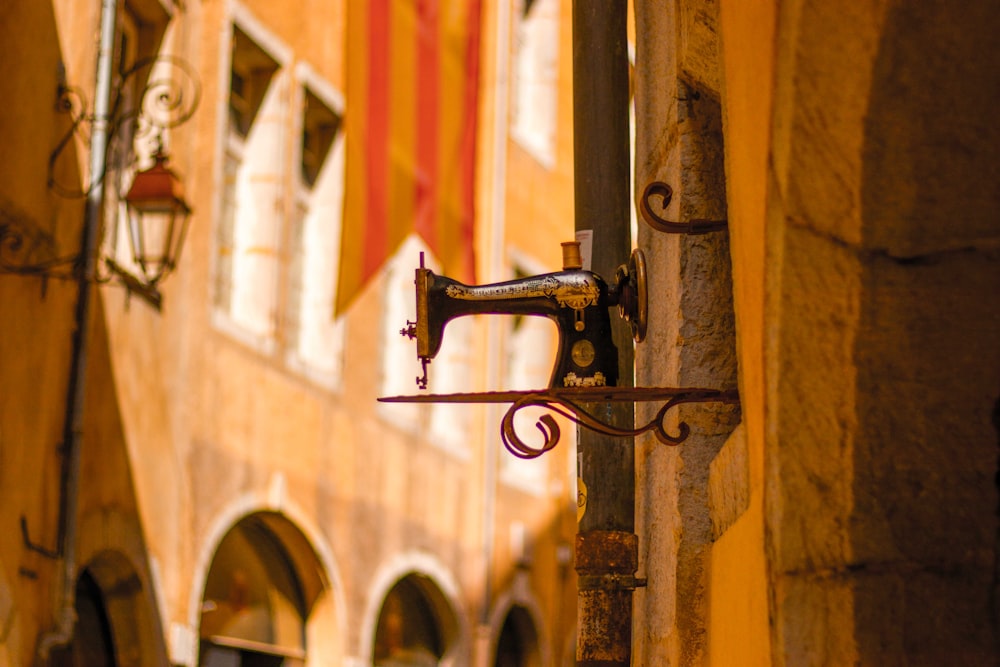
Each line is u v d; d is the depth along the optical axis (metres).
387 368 21.25
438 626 22.25
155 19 15.62
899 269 2.76
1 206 11.55
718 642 3.68
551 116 26.11
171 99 15.61
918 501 2.76
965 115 2.71
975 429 2.75
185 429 15.55
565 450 25.88
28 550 12.09
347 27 14.71
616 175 4.83
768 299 2.85
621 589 4.55
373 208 14.84
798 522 2.79
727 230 3.96
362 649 19.30
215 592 16.77
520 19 25.92
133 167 15.03
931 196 2.75
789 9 2.74
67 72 12.78
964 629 2.72
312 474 18.31
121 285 14.00
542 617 24.95
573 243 4.31
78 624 13.87
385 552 20.12
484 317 23.77
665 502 4.26
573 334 4.13
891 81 2.70
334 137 19.72
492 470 23.28
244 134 18.11
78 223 13.02
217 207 16.41
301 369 18.19
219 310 16.36
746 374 3.10
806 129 2.76
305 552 18.25
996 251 2.74
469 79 15.21
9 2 11.71
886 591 2.74
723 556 3.60
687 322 4.16
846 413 2.78
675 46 4.28
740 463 3.53
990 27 2.63
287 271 18.19
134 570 14.23
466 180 15.19
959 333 2.75
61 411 12.74
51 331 12.49
